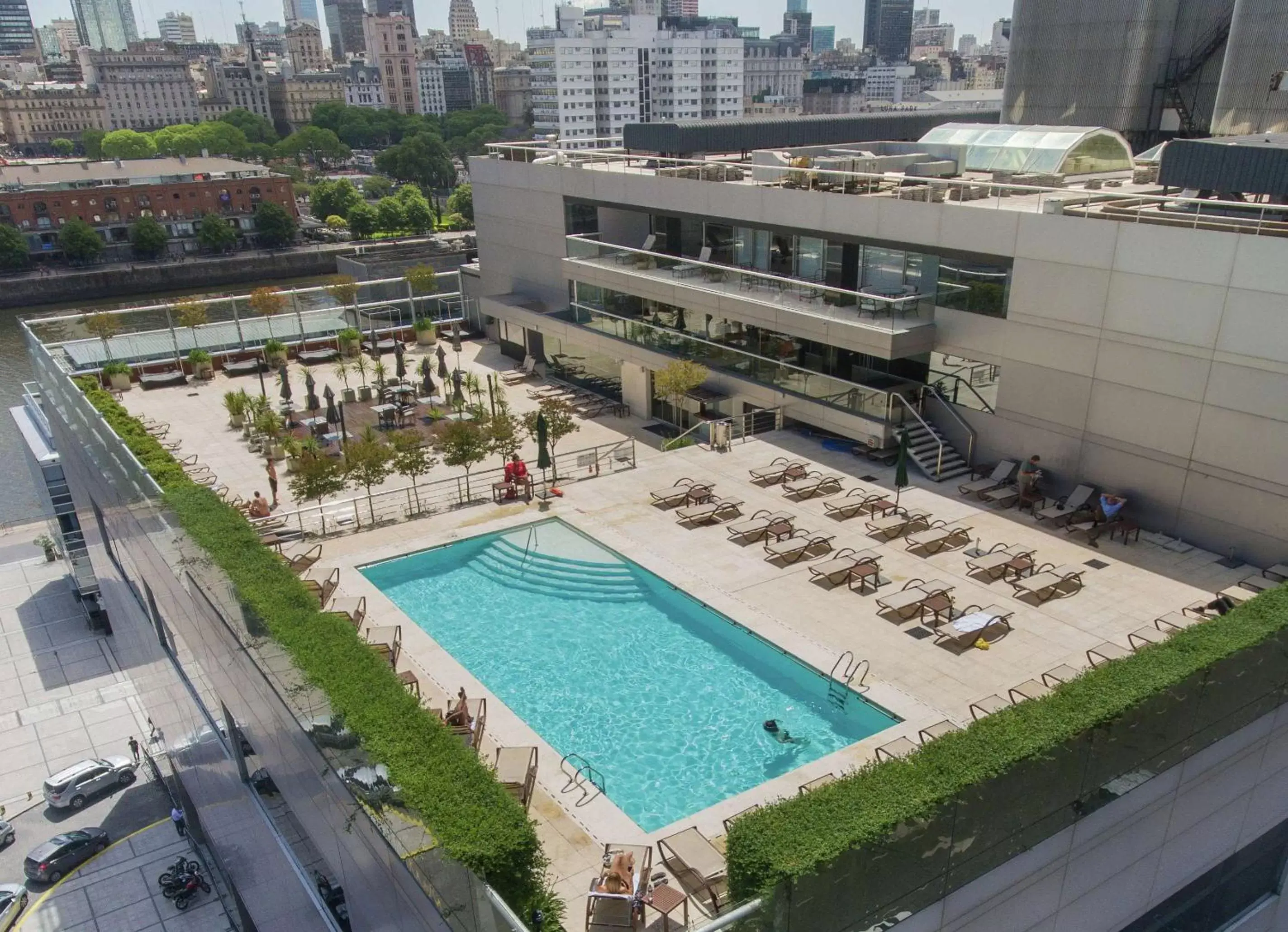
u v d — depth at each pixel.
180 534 20.59
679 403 37.00
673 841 14.06
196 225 129.25
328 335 52.00
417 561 25.92
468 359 50.91
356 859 13.76
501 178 49.22
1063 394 26.59
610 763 17.36
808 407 33.03
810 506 27.80
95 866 30.92
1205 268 22.48
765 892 10.16
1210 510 23.86
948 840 11.76
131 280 116.12
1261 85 36.81
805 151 43.38
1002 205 28.84
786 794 15.80
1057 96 49.38
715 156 49.03
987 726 12.73
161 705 30.70
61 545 45.91
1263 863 18.61
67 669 41.34
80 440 32.28
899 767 11.94
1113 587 22.50
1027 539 25.08
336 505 29.91
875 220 30.64
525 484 29.91
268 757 17.69
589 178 42.97
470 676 19.92
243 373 48.25
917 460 29.86
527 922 10.80
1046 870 13.34
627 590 23.97
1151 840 15.00
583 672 20.53
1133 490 25.55
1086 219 24.81
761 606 22.28
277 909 20.12
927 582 23.09
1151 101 46.78
